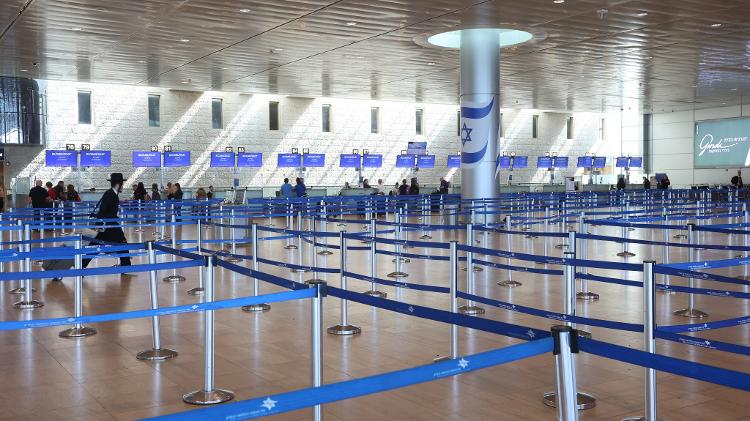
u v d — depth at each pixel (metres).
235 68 25.92
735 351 3.95
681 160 45.34
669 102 39.44
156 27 18.66
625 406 5.00
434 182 40.22
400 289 10.07
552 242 16.41
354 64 25.11
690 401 5.06
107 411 5.02
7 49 21.67
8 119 27.70
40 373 5.97
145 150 32.53
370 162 36.72
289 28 18.88
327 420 4.79
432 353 6.50
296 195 30.34
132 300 9.46
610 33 19.98
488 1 16.14
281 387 5.54
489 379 5.67
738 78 29.70
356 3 16.19
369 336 7.19
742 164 42.12
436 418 4.81
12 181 29.58
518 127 43.25
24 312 8.69
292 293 4.14
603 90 33.47
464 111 20.23
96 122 31.39
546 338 2.75
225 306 4.45
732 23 18.77
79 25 18.31
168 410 5.04
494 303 6.12
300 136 36.19
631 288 9.91
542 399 5.17
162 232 19.25
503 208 18.84
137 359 6.40
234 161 33.66
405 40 20.67
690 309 8.05
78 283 7.43
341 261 8.13
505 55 23.61
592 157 44.19
